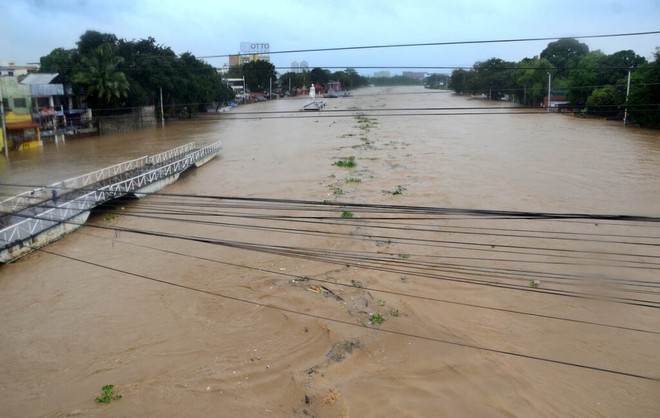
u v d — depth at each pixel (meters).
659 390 11.57
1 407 11.38
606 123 57.34
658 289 15.26
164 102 68.00
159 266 18.36
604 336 13.56
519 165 34.44
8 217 19.94
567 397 11.48
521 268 17.39
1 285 16.78
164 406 11.38
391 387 11.93
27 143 45.12
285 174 33.66
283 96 110.19
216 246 20.03
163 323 14.66
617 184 28.58
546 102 68.75
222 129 62.47
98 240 20.80
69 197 22.58
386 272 17.45
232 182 31.44
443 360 12.81
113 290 16.59
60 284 16.91
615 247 18.94
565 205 24.70
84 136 53.41
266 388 11.96
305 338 13.84
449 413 11.11
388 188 28.88
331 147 45.81
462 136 51.88
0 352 13.30
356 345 13.47
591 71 63.97
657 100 49.94
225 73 117.38
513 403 11.33
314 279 17.11
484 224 22.05
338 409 11.26
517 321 14.37
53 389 11.96
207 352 13.31
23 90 45.03
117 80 54.97
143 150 45.12
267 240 20.45
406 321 14.49
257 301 15.80
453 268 17.38
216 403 11.48
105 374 12.46
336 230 21.53
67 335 14.06
